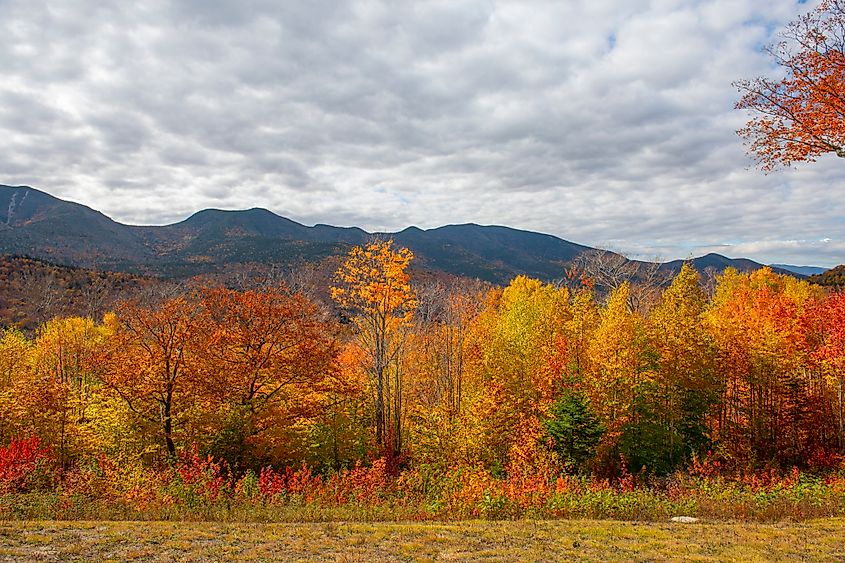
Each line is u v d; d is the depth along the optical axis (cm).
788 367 2888
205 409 2333
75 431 2362
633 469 2653
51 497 1395
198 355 2366
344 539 1024
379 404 2753
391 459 2608
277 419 2348
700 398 2900
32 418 2330
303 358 2505
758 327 3098
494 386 2641
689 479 2203
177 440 2308
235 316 2486
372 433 2767
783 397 2980
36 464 1797
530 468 1983
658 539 1051
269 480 1712
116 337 2425
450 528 1128
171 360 2384
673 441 2759
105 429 2288
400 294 2755
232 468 2186
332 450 2448
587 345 3167
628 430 2680
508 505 1421
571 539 1040
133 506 1349
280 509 1388
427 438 2561
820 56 965
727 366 3016
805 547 984
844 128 1008
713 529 1143
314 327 2689
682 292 4044
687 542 1027
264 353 2519
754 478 2052
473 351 3759
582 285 4966
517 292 4453
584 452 2405
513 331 3375
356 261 2761
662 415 2861
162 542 968
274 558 893
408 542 1011
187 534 1030
